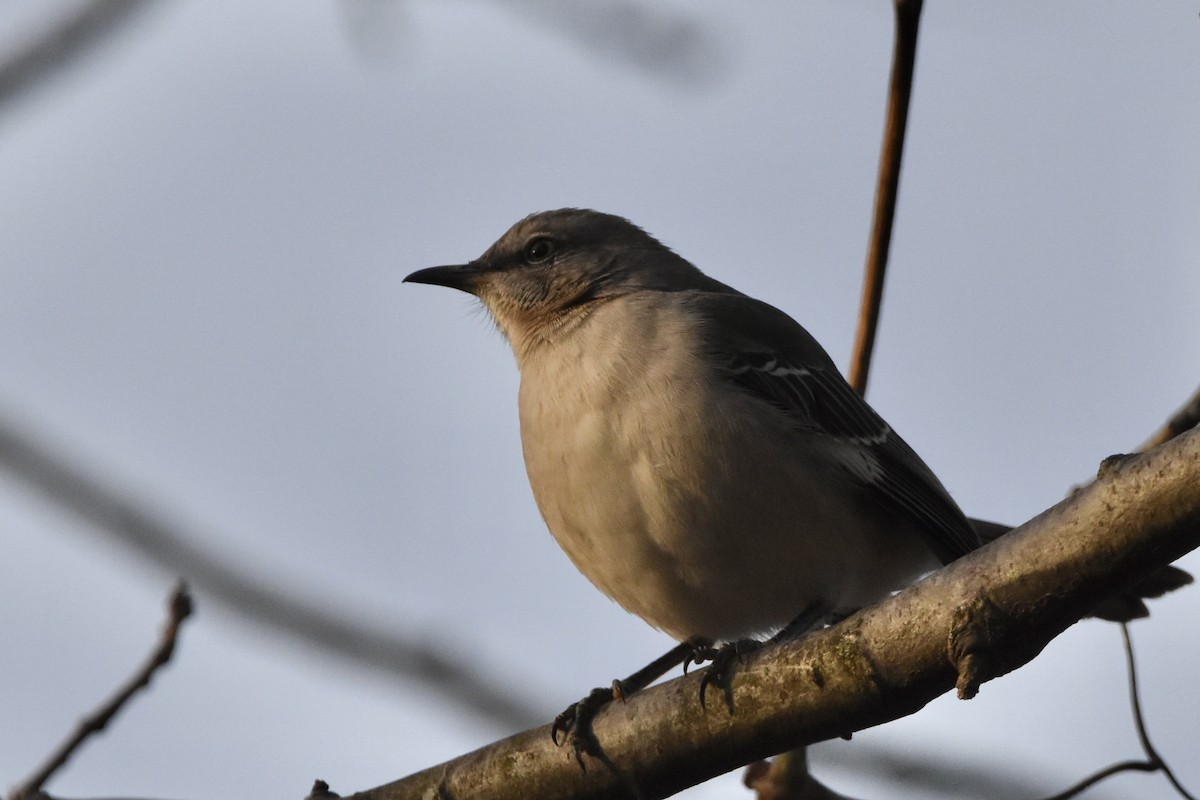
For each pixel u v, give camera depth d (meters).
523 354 12.17
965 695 7.08
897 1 9.43
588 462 10.27
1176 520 6.76
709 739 8.16
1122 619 10.46
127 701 9.43
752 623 10.89
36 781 9.23
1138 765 9.53
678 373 10.27
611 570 10.68
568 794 8.52
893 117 9.84
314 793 8.94
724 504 10.12
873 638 7.59
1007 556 7.24
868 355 10.45
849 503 11.01
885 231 10.16
